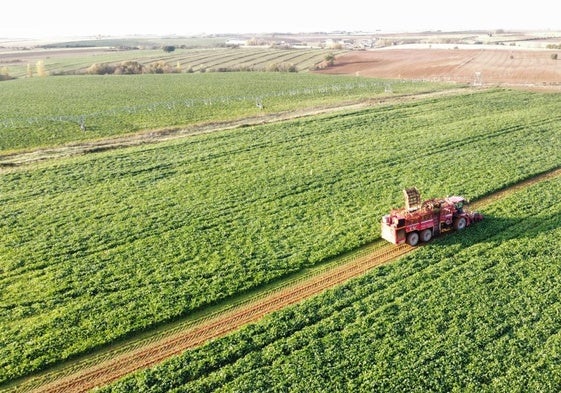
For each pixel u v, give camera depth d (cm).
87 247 2808
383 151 4378
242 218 3119
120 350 2011
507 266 2436
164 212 3225
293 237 2844
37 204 3416
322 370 1819
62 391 1817
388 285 2336
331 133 5069
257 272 2492
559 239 2680
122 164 4228
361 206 3253
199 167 4112
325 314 2141
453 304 2152
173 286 2394
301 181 3703
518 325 2008
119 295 2341
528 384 1714
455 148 4422
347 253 2691
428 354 1869
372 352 1902
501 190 3475
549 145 4453
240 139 4919
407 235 2692
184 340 2058
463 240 2733
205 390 1758
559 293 2194
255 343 1981
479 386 1722
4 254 2744
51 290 2391
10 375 1877
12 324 2166
